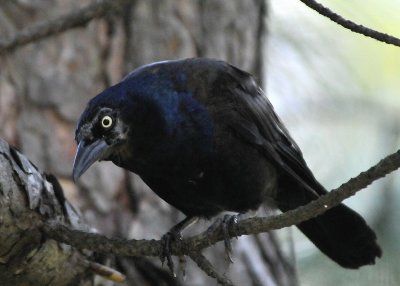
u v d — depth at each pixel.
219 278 7.91
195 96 9.44
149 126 9.14
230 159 9.58
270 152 9.99
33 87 11.06
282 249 12.09
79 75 11.24
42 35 9.89
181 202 9.84
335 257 10.67
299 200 10.52
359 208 11.83
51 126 11.02
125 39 11.53
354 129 13.10
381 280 11.73
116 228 10.88
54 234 7.89
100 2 9.94
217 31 11.98
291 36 13.51
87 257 8.46
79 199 10.84
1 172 7.50
